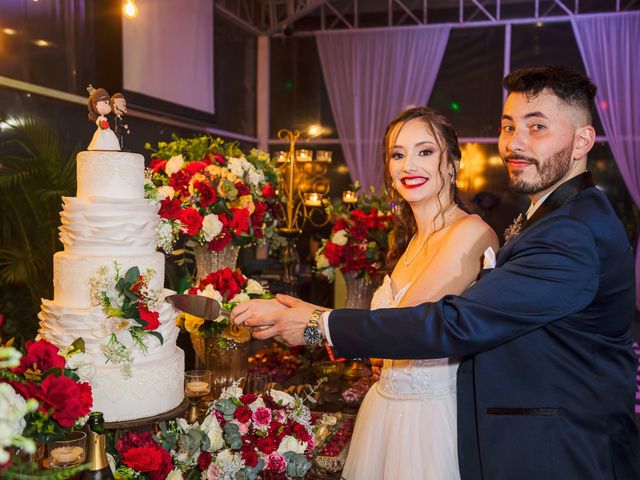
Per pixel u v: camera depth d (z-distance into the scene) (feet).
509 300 4.37
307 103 33.60
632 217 29.68
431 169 5.69
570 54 30.32
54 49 18.83
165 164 9.42
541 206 4.74
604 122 29.53
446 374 5.42
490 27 31.17
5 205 14.58
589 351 4.51
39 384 4.10
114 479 4.66
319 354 9.66
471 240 5.41
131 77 20.52
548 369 4.55
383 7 32.04
